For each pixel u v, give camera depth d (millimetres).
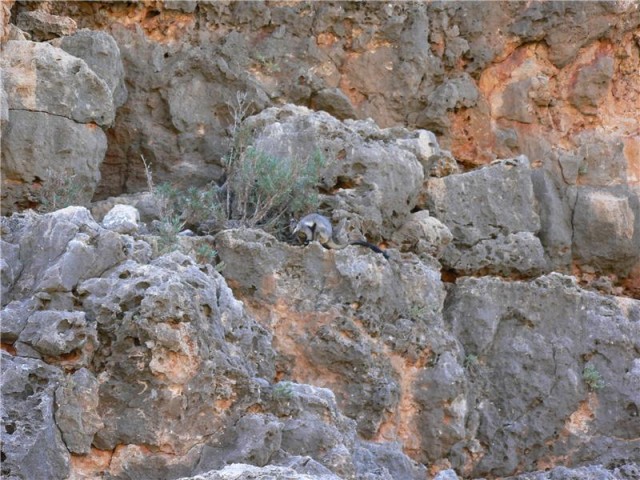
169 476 8203
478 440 12227
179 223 11523
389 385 11070
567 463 12570
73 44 12094
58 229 8750
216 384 8508
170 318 8289
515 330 12742
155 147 12891
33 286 8531
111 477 8109
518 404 12484
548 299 12875
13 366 7934
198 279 8797
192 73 13117
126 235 9500
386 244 12484
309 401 8992
